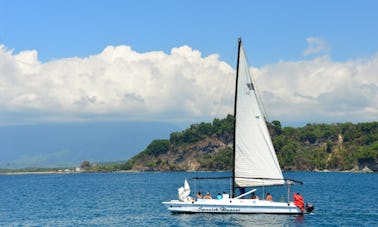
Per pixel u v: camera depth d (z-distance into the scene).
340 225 72.50
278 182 78.44
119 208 102.88
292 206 77.69
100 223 79.38
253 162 78.88
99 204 114.50
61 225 78.19
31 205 116.38
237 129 79.31
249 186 78.94
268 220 74.25
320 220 76.88
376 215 84.31
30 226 78.38
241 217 76.44
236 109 79.44
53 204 117.62
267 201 77.56
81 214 92.88
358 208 96.38
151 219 81.69
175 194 148.50
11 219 88.31
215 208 78.00
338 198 123.25
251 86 78.81
